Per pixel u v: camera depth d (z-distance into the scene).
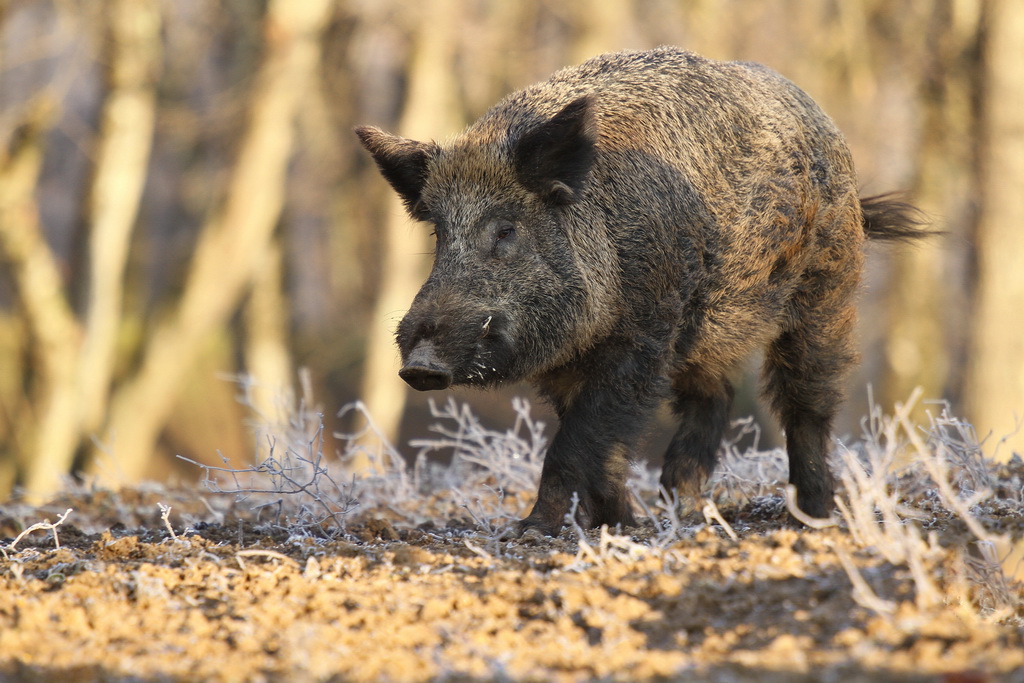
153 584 10.34
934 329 46.31
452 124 46.06
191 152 50.59
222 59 50.47
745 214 14.80
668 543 11.45
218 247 44.69
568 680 7.90
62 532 14.98
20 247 40.78
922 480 14.41
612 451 13.88
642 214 13.91
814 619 8.79
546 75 45.72
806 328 16.12
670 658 8.16
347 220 52.16
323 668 8.22
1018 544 11.76
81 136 46.75
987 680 7.41
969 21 41.50
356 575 10.77
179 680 8.13
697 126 14.64
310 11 43.28
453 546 12.68
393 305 46.25
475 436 17.39
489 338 13.13
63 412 41.59
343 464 20.19
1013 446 36.66
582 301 13.59
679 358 14.79
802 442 16.05
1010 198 38.28
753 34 44.59
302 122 49.44
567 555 10.83
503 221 13.55
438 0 43.84
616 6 43.50
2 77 45.62
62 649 8.91
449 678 8.03
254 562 11.39
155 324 45.00
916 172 42.94
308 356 60.41
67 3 41.31
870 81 44.91
